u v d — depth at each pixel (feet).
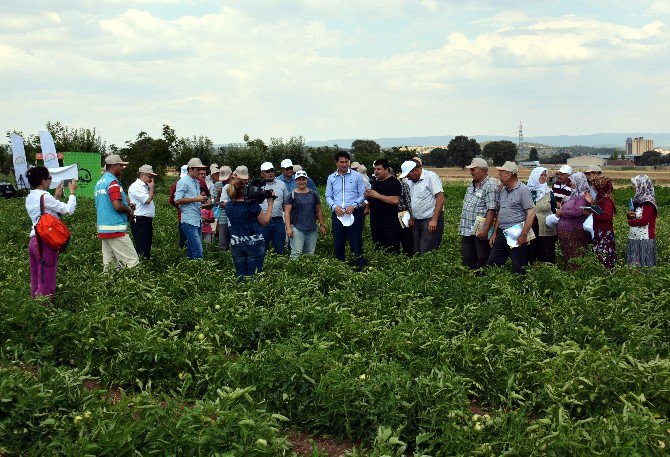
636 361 21.34
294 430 21.36
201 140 187.01
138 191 46.03
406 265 39.11
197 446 16.90
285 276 35.06
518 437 17.54
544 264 35.47
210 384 23.20
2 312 28.63
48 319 28.07
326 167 190.70
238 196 36.45
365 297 33.88
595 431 17.30
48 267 33.50
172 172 228.63
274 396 21.70
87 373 25.61
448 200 132.05
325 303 31.45
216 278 37.35
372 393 20.52
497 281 32.58
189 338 26.81
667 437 16.99
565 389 20.54
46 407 19.57
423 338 25.17
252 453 16.65
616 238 57.47
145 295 31.50
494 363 23.26
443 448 18.12
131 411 18.61
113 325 26.81
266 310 29.40
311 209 44.93
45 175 34.01
